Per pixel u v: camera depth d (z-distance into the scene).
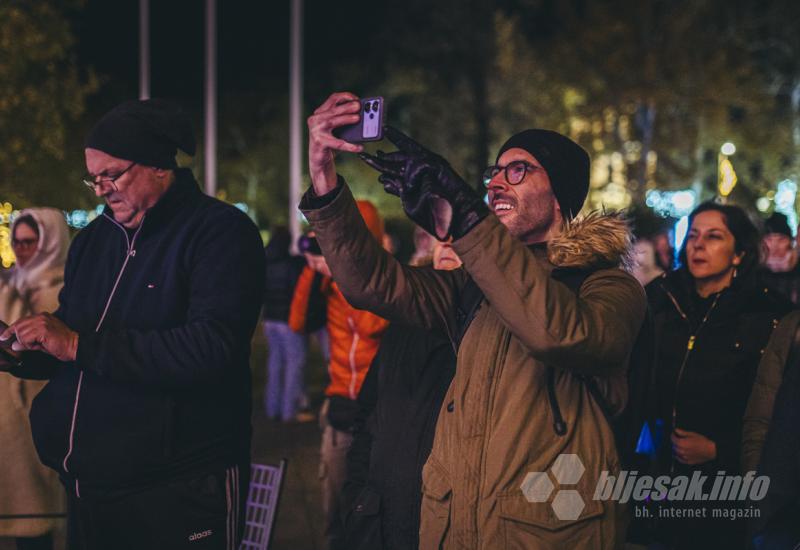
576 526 2.25
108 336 2.74
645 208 13.95
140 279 2.88
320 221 2.40
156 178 2.90
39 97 19.12
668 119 29.30
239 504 2.99
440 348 2.90
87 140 2.88
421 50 30.28
